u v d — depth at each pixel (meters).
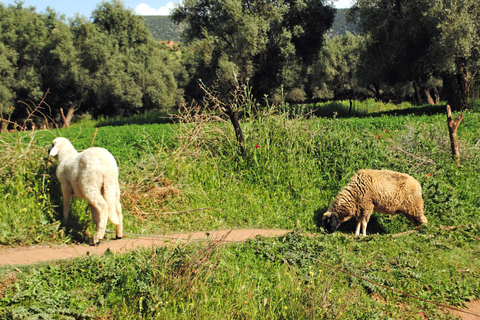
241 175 9.91
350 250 6.92
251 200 9.06
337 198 8.30
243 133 10.77
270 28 30.53
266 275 5.85
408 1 25.25
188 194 8.84
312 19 31.14
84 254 5.67
